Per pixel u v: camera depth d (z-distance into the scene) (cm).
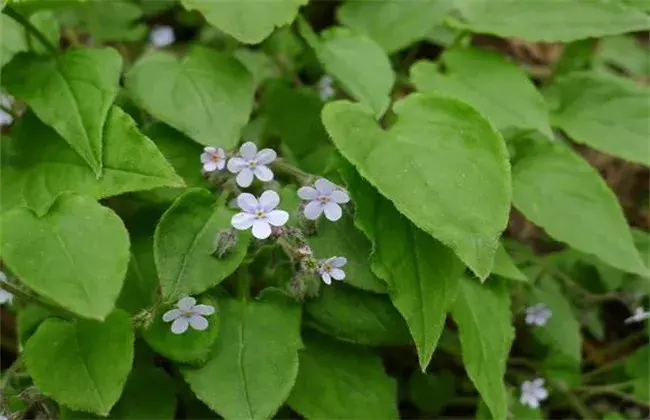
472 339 23
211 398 22
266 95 28
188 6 24
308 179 23
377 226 23
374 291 23
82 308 19
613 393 28
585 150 34
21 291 22
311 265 22
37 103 24
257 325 23
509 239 30
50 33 27
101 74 24
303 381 24
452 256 23
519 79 26
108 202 25
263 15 24
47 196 23
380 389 24
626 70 36
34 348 21
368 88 26
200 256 22
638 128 27
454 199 22
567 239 25
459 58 27
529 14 27
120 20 30
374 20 29
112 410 23
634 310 29
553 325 28
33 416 25
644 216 34
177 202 22
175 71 25
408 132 23
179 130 24
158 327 22
